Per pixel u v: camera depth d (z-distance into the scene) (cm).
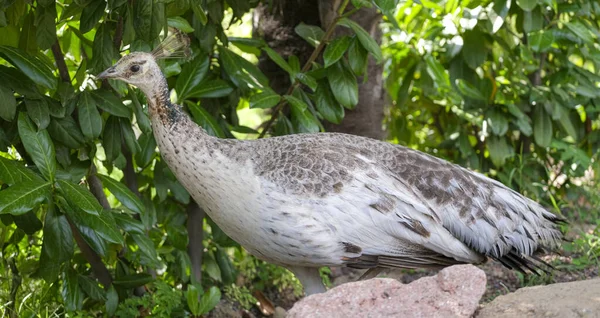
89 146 428
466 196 406
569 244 516
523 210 421
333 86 471
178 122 380
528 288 345
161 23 377
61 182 380
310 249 379
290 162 381
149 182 491
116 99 414
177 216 498
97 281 452
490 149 600
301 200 374
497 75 635
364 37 453
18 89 388
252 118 698
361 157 395
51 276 406
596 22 643
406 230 386
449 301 324
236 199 375
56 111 400
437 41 636
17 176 375
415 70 621
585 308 314
